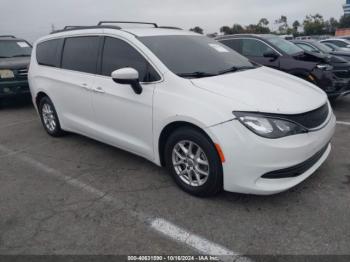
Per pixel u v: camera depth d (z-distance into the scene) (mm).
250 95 3102
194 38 4375
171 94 3332
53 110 5258
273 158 2848
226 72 3793
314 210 3068
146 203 3332
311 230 2797
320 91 3709
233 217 3025
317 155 3248
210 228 2893
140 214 3148
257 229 2846
